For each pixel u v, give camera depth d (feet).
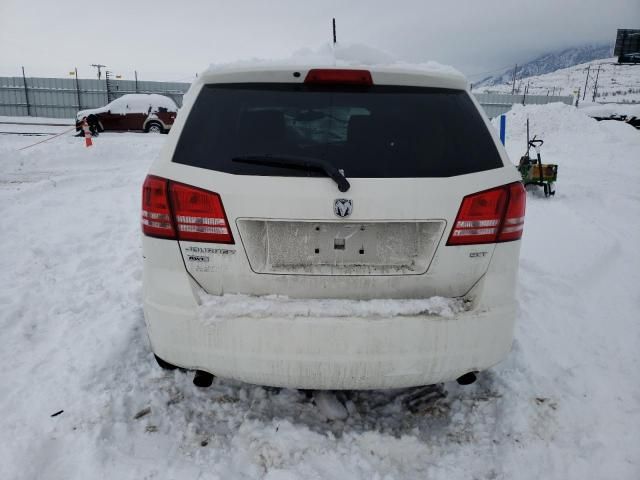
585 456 7.60
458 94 7.23
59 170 36.68
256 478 6.97
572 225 21.15
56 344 10.44
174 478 6.89
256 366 6.63
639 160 47.29
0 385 8.91
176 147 6.77
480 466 7.36
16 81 126.62
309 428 7.91
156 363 9.79
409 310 6.53
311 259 6.67
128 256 16.53
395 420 8.25
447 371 6.79
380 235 6.65
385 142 6.63
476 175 6.72
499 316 6.88
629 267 16.38
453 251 6.65
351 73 6.79
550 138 62.49
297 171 6.42
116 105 64.49
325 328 6.41
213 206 6.47
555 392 9.18
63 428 7.78
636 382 9.64
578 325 12.07
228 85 7.00
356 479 6.99
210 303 6.61
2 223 20.18
